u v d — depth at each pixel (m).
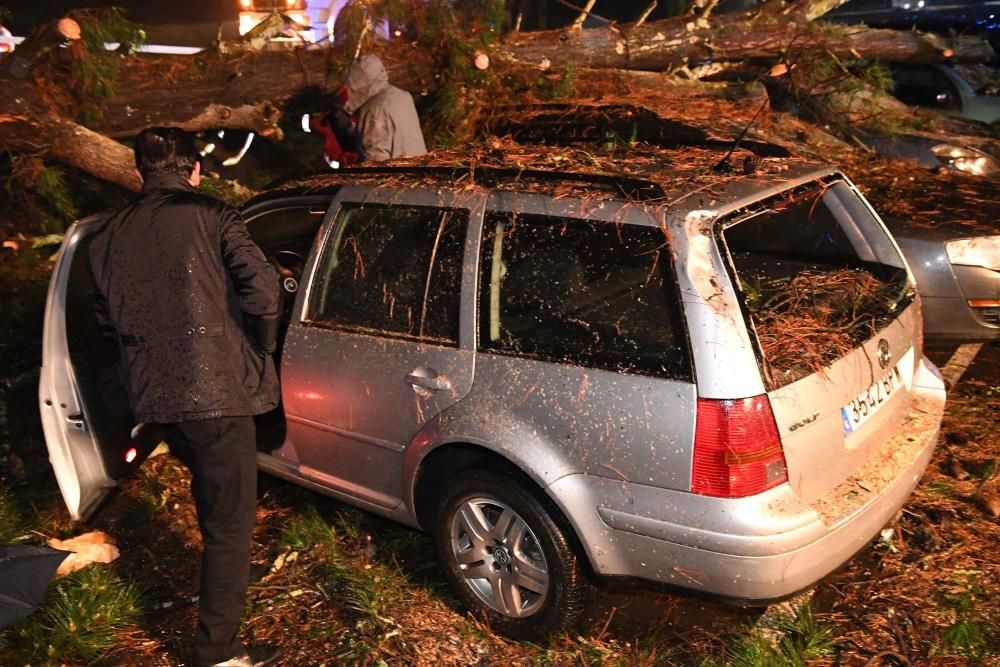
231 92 6.45
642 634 3.28
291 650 3.35
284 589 3.69
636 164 3.52
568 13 11.20
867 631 3.22
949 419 4.64
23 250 6.03
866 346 3.12
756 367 2.73
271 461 4.00
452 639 3.35
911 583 3.45
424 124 6.81
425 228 3.42
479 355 3.17
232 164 7.16
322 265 3.71
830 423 2.91
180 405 2.96
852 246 3.69
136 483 4.60
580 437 2.92
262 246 4.18
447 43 6.65
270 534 4.12
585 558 3.06
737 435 2.69
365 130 5.84
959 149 7.36
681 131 5.89
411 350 3.34
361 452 3.58
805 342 2.93
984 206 5.48
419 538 3.97
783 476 2.76
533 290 3.12
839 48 7.71
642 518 2.84
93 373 3.77
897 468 3.13
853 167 6.48
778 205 3.12
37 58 5.90
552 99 6.86
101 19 6.09
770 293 3.36
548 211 3.13
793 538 2.71
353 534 4.00
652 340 2.85
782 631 3.25
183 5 8.09
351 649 3.31
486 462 3.21
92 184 6.80
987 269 4.95
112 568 3.91
